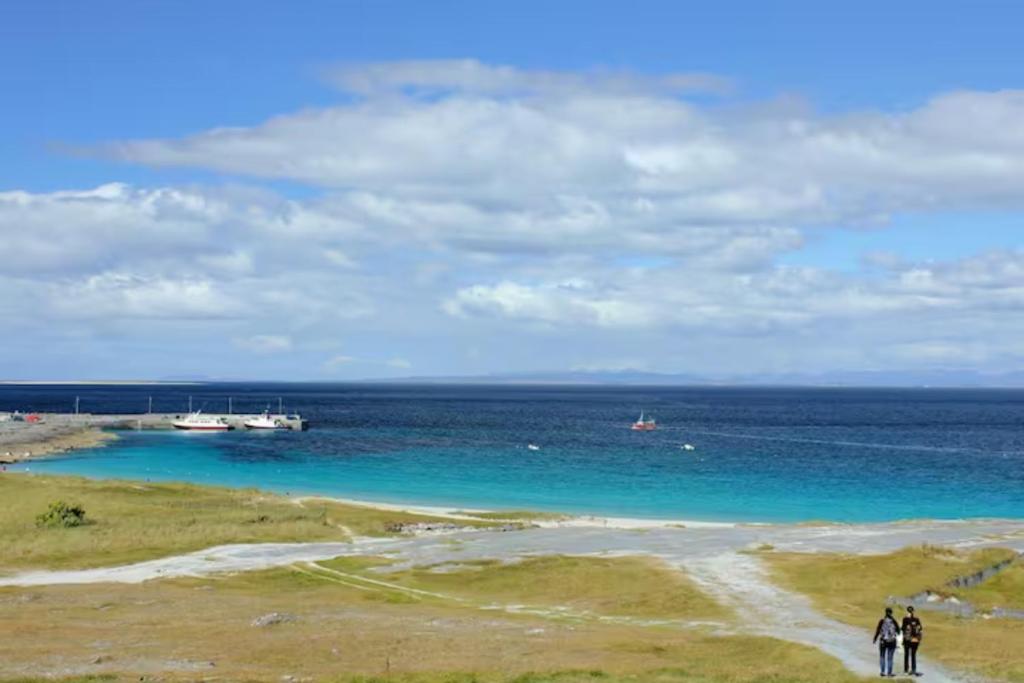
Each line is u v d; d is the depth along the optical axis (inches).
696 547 3107.8
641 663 1619.1
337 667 1566.2
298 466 6811.0
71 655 1621.6
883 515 4763.8
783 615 2150.6
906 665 1573.6
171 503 4057.6
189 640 1782.7
